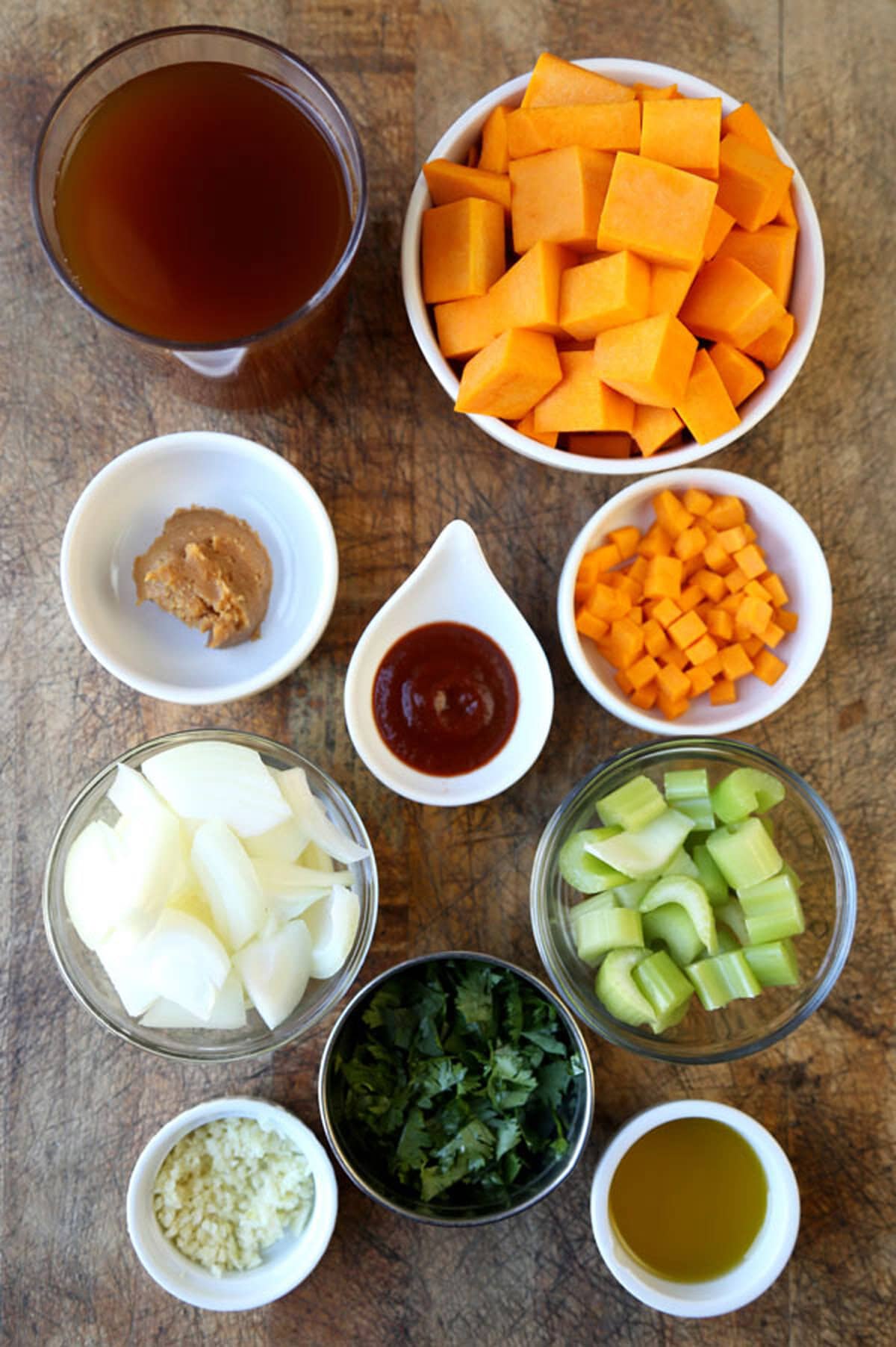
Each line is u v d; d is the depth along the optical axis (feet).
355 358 1.59
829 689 1.61
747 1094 1.59
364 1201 1.58
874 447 1.61
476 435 1.60
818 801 1.51
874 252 1.61
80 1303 1.57
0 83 1.56
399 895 1.59
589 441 1.50
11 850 1.58
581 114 1.38
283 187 1.42
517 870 1.59
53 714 1.58
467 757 1.53
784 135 1.61
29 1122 1.57
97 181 1.41
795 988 1.57
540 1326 1.57
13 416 1.58
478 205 1.40
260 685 1.46
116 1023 1.47
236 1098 1.49
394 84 1.58
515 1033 1.52
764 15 1.60
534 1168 1.54
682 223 1.34
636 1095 1.59
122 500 1.53
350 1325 1.57
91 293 1.40
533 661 1.52
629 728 1.61
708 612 1.54
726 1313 1.52
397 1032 1.53
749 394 1.48
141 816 1.47
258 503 1.56
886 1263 1.59
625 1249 1.54
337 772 1.59
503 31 1.58
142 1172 1.46
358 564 1.60
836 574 1.61
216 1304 1.46
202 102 1.42
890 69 1.61
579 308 1.37
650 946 1.54
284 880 1.48
